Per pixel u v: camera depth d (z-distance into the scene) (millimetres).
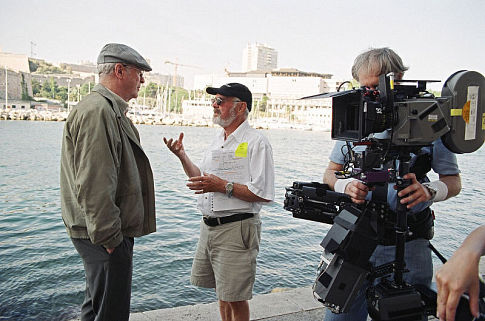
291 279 7508
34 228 11211
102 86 2473
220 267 2779
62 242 9711
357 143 1733
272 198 2787
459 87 1693
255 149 2781
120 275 2393
